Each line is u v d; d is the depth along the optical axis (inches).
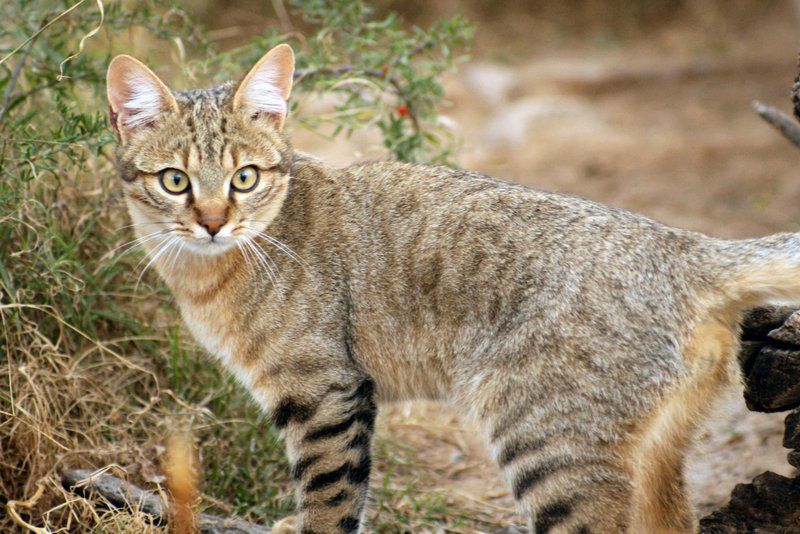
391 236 319.6
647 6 1195.3
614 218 298.5
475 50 1097.4
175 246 325.7
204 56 542.3
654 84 987.3
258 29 959.0
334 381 319.6
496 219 304.5
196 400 406.9
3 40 489.7
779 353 297.1
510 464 288.8
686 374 281.7
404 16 1149.7
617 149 815.1
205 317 330.6
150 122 319.0
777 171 750.5
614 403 277.3
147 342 406.6
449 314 306.3
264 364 325.7
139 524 313.4
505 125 858.8
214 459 382.9
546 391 281.7
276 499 384.2
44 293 376.5
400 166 336.5
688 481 307.7
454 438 450.6
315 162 345.7
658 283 284.0
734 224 655.8
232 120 318.7
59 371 368.8
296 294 323.0
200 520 331.0
